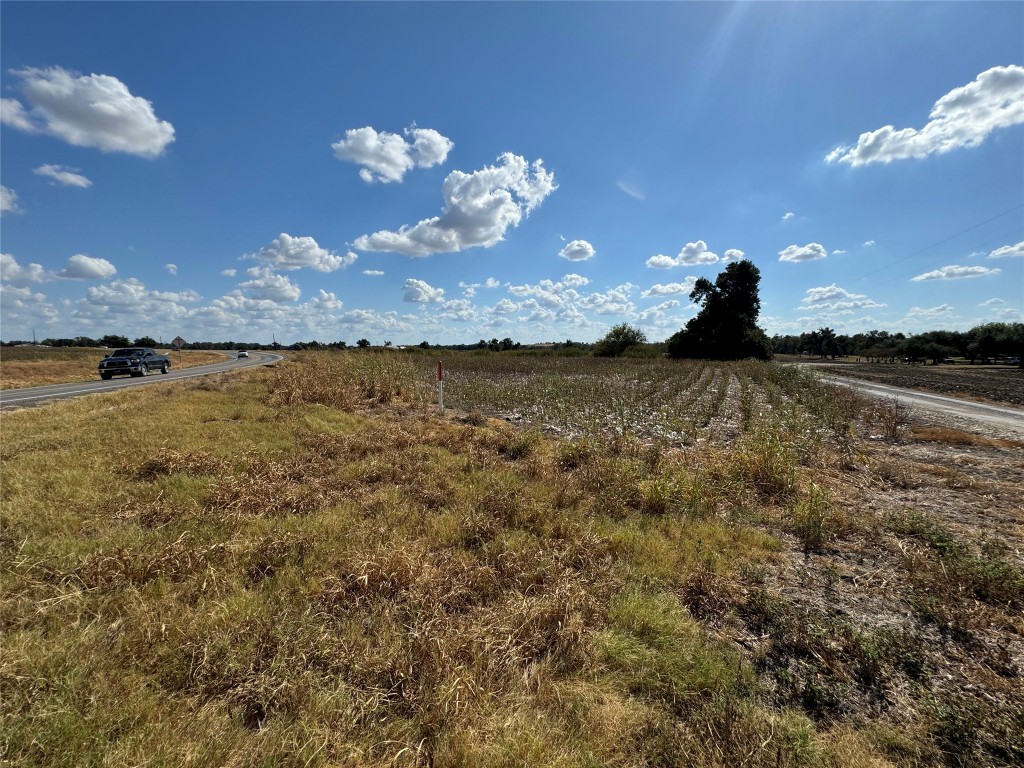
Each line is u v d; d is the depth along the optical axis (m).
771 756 2.15
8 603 3.06
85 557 3.63
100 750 2.05
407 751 2.17
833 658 2.95
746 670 2.84
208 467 6.04
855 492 6.39
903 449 9.12
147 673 2.62
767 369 29.00
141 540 4.04
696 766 2.13
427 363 30.55
